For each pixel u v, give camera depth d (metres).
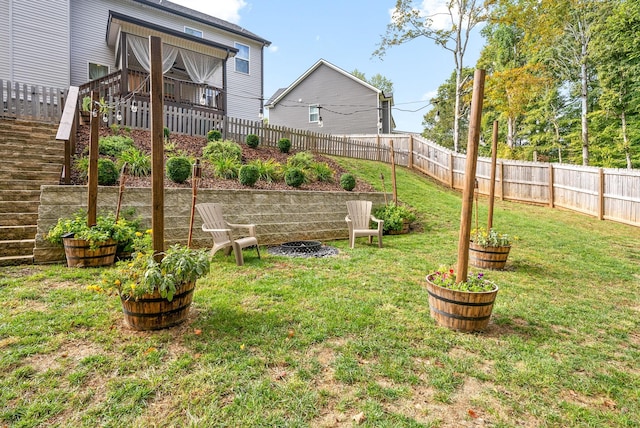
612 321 3.20
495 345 2.59
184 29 13.96
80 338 2.40
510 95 15.77
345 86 21.00
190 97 13.23
